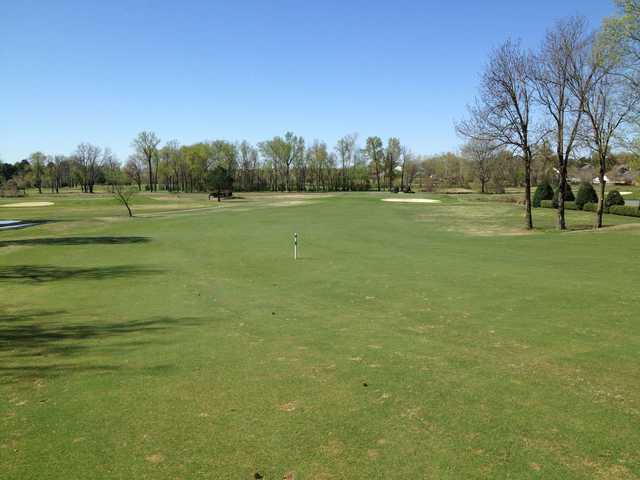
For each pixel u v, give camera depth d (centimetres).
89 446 585
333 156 13488
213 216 4544
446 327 1088
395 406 685
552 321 1113
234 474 521
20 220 4675
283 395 730
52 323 1180
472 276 1673
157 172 13625
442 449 568
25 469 534
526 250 2330
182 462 546
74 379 809
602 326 1066
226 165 13150
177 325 1146
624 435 596
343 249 2430
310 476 516
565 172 3409
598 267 1812
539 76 3294
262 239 2858
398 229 3469
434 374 805
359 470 526
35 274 1903
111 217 4956
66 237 3178
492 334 1027
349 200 6706
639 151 3262
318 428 623
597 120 3372
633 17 2930
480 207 5588
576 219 4269
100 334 1078
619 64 3123
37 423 649
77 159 13712
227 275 1795
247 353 934
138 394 742
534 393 723
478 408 675
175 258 2238
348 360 882
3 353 952
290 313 1243
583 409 668
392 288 1509
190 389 759
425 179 15038
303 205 6122
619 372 804
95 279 1773
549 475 512
